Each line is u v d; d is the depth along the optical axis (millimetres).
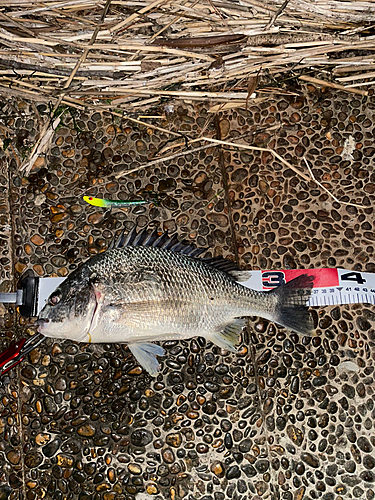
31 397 732
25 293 740
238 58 746
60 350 740
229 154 783
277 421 729
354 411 729
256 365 738
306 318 690
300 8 714
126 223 764
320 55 756
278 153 789
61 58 729
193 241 762
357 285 748
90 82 743
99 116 790
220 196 773
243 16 724
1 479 717
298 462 722
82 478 718
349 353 740
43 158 778
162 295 673
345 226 771
